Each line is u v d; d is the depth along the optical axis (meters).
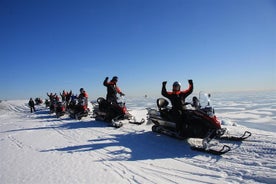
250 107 29.91
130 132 8.97
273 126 14.09
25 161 6.04
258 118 18.31
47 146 7.54
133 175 4.80
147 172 4.94
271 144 5.95
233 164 5.04
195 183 4.30
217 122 6.31
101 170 5.14
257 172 4.52
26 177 4.93
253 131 7.74
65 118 16.11
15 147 7.66
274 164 4.80
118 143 7.40
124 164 5.47
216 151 5.70
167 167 5.18
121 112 10.49
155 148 6.64
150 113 8.52
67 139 8.45
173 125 7.44
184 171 4.90
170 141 7.31
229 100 53.31
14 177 4.96
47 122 14.36
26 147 7.57
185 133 6.93
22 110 34.88
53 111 21.58
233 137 6.68
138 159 5.79
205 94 7.13
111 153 6.38
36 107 35.91
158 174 4.81
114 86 11.66
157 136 8.04
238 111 24.56
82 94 14.97
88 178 4.72
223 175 4.57
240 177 4.41
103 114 12.12
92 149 6.88
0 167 5.65
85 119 14.29
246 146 6.05
